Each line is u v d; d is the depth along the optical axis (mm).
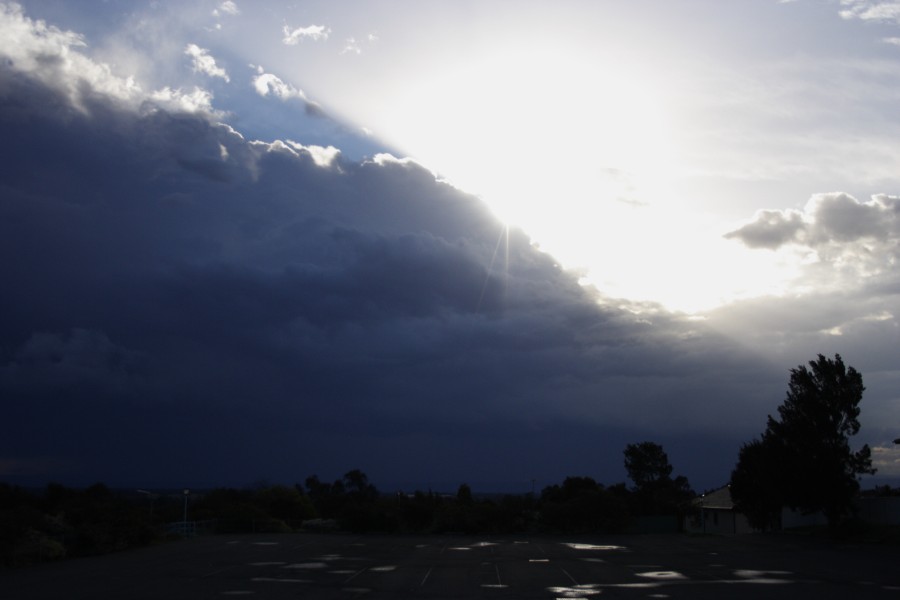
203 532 52688
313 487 105438
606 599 20234
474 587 22797
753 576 25344
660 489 96812
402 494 74812
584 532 62094
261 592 21562
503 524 62219
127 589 22203
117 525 38469
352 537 49625
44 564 30641
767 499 51906
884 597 20219
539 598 20484
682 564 29594
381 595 21047
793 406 44469
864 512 45750
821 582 23641
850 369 43938
